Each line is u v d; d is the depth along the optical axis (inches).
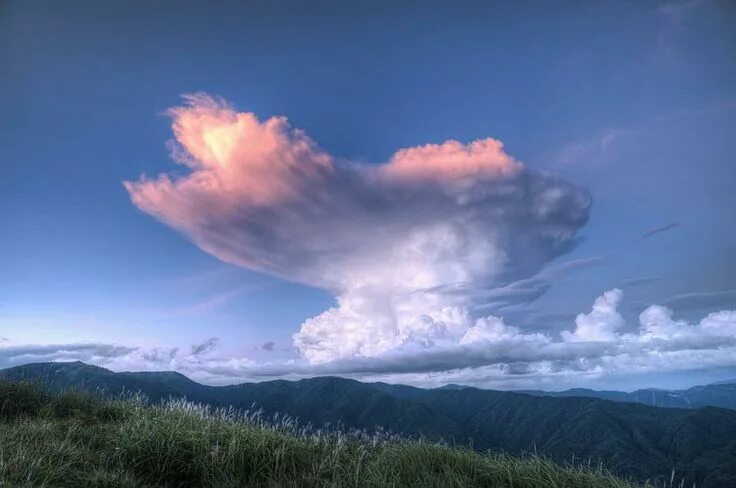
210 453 307.9
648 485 249.1
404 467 303.6
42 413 410.3
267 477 302.7
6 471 236.8
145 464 301.0
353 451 347.9
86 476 254.7
